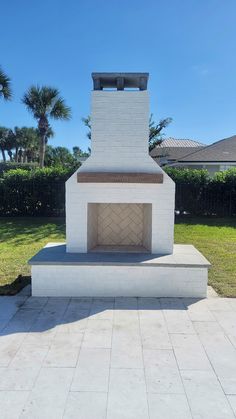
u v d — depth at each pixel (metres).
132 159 5.74
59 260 5.31
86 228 5.82
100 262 5.25
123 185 5.66
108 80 5.87
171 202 5.70
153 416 2.60
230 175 14.39
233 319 4.46
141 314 4.62
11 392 2.88
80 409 2.67
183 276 5.28
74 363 3.36
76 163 17.92
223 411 2.67
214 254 8.14
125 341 3.83
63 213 14.77
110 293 5.33
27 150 50.19
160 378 3.11
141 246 6.62
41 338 3.89
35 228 11.80
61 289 5.32
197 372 3.21
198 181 14.48
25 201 14.66
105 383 3.02
